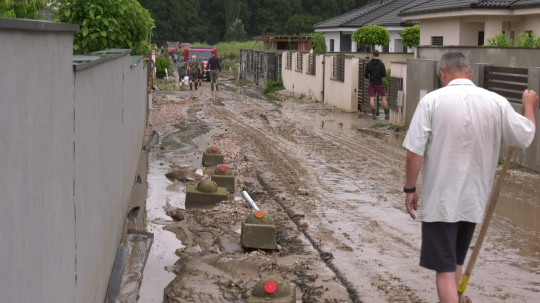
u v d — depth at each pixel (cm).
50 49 271
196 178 924
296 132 1440
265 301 436
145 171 987
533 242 614
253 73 3522
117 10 1068
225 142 1276
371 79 1694
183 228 671
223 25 10550
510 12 1900
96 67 434
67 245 304
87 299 373
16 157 218
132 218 708
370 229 663
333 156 1116
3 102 205
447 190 381
